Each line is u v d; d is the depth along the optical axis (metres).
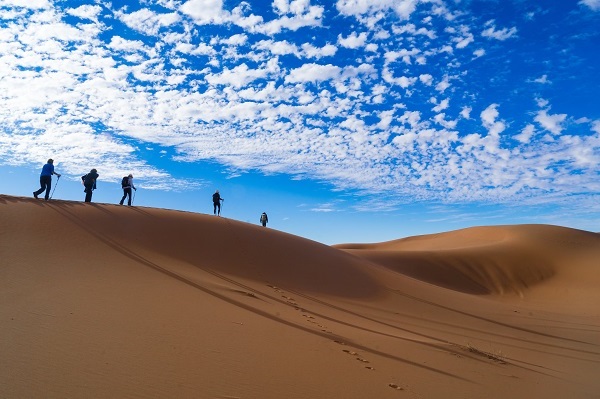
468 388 7.18
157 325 7.34
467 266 51.81
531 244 59.00
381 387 6.22
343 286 20.89
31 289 8.65
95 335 6.19
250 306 11.19
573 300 40.94
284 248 24.23
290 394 5.18
